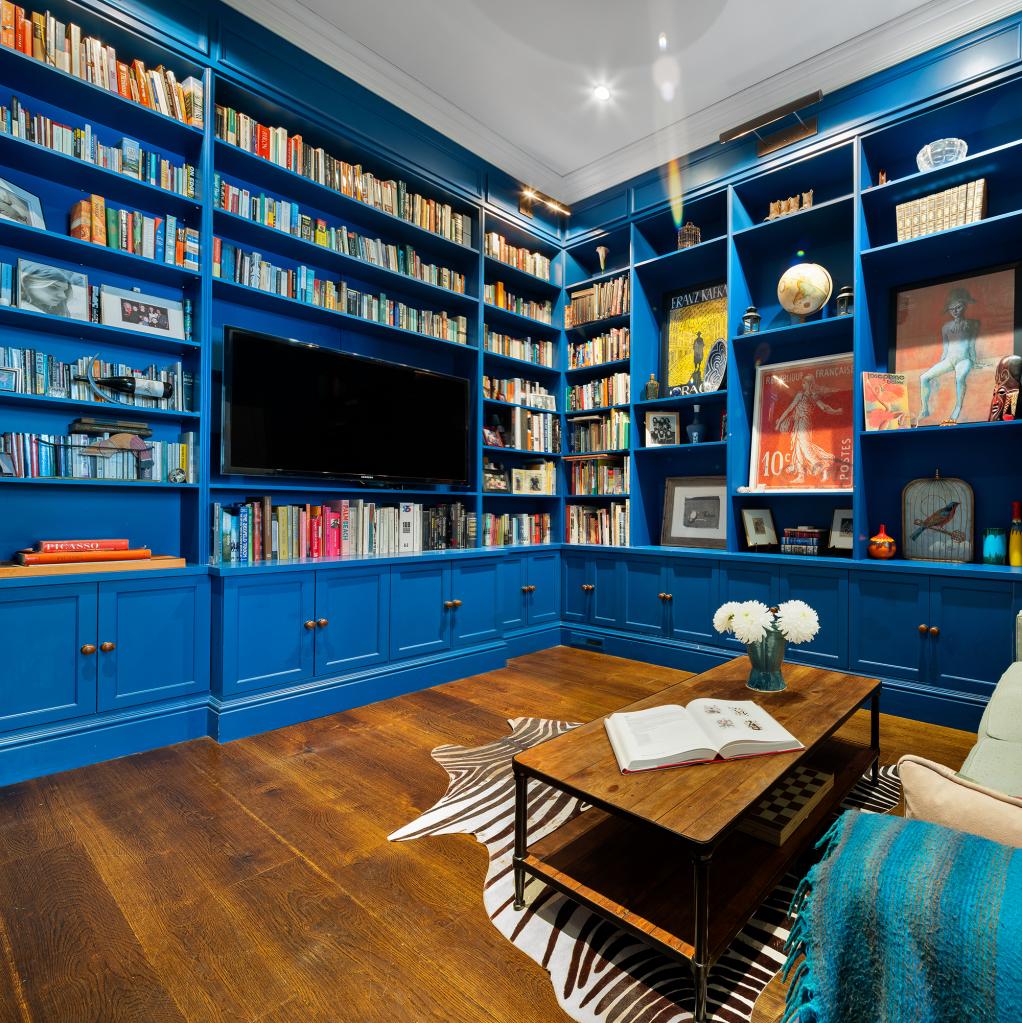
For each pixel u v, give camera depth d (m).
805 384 3.64
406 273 3.58
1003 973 0.47
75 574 2.29
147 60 2.59
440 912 1.50
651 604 3.94
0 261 2.37
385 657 3.18
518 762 1.48
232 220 2.81
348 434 3.29
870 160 3.27
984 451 3.04
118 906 1.50
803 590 3.27
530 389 4.48
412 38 2.97
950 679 2.80
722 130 3.60
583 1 2.74
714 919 1.28
